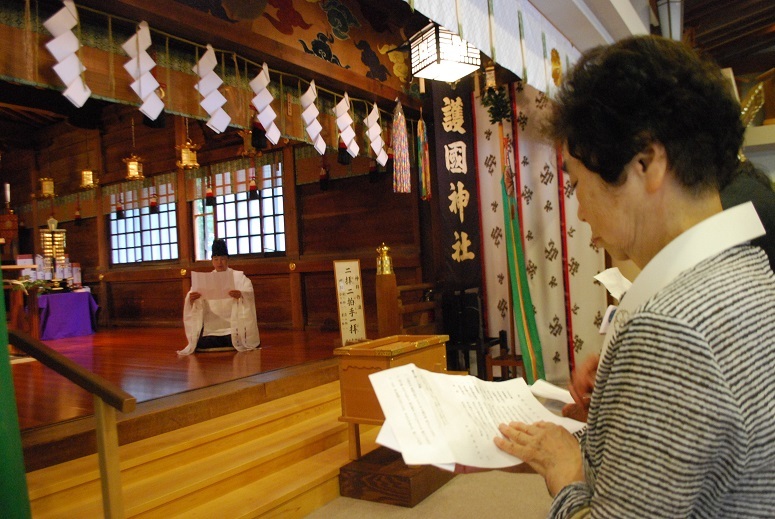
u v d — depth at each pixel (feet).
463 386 3.67
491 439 3.16
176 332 26.68
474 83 18.62
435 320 19.07
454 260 17.92
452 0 8.48
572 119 2.52
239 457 10.65
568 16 12.41
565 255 17.60
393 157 17.66
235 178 26.40
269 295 25.52
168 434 10.89
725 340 2.02
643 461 2.03
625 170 2.40
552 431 3.02
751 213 2.37
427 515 9.58
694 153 2.31
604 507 2.13
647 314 2.16
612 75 2.39
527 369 16.03
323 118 15.84
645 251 2.53
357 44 15.99
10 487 5.67
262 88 13.16
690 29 20.83
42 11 9.86
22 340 7.34
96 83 10.44
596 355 3.65
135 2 10.18
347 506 10.26
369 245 22.77
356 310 17.35
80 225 33.40
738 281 2.16
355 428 11.00
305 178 24.18
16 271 27.81
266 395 13.30
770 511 2.07
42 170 34.73
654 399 2.04
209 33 11.57
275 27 13.33
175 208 28.84
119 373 15.65
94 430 10.03
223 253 19.69
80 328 26.86
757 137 19.84
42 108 27.04
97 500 8.99
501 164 17.60
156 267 29.86
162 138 28.73
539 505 9.77
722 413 1.94
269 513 9.41
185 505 9.23
